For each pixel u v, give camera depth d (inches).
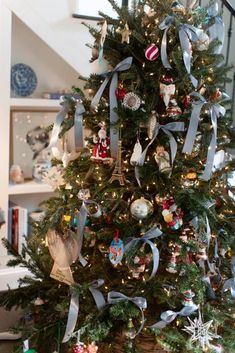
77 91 60.5
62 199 62.0
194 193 55.7
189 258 59.1
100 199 57.1
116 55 57.4
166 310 59.8
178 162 57.1
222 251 61.4
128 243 56.0
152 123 54.6
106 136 58.0
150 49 53.2
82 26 95.5
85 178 59.9
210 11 59.9
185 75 54.2
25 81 102.2
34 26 92.6
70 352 57.6
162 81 55.6
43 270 65.7
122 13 57.8
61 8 93.4
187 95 56.4
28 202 112.9
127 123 56.2
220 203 62.9
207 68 57.1
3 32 90.4
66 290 63.3
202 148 58.8
